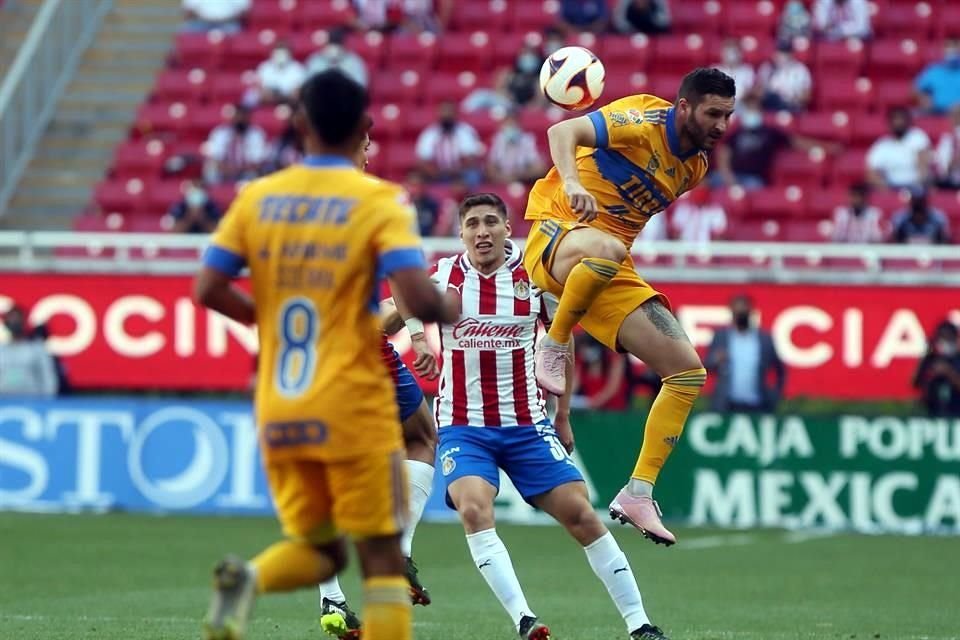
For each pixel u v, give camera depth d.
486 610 36.06
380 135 74.81
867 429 56.09
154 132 76.94
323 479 19.98
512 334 29.16
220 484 57.56
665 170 27.23
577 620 34.38
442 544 50.78
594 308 27.47
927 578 43.38
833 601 38.31
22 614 34.03
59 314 60.41
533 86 75.44
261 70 76.69
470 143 70.88
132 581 40.94
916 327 57.97
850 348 58.22
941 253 57.56
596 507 56.66
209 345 59.91
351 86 19.98
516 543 51.69
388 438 19.75
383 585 19.95
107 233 70.75
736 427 56.47
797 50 77.44
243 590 18.84
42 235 59.78
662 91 75.38
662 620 34.34
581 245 26.69
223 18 82.75
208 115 76.88
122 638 29.75
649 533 27.08
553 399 57.00
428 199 65.75
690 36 78.44
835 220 67.12
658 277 58.69
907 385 58.03
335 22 82.25
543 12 81.56
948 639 31.25
